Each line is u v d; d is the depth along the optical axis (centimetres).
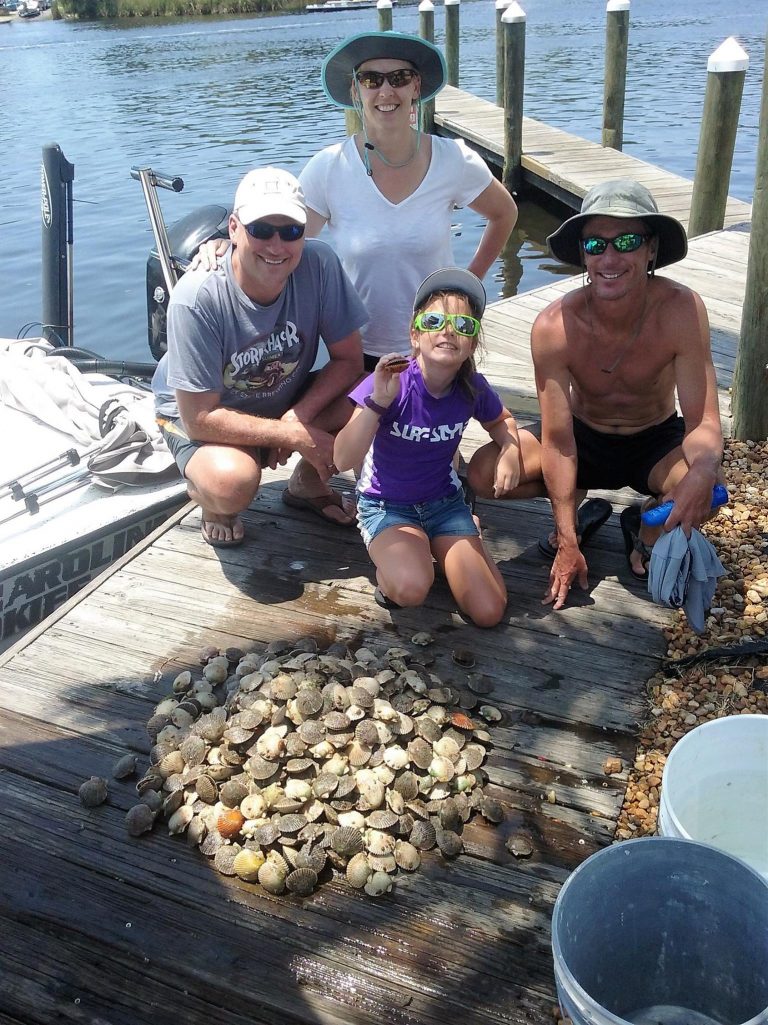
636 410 317
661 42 2075
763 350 400
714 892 179
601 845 230
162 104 1755
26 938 211
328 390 342
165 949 208
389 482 312
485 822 238
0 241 989
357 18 3216
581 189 937
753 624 300
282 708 255
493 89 1695
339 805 235
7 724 273
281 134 1422
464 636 305
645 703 274
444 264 354
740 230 748
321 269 324
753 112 1365
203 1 3875
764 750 215
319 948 208
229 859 226
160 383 355
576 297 299
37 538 373
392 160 336
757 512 365
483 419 317
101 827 238
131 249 956
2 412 487
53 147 538
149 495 406
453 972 202
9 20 4622
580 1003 159
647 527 321
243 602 326
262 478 412
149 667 295
